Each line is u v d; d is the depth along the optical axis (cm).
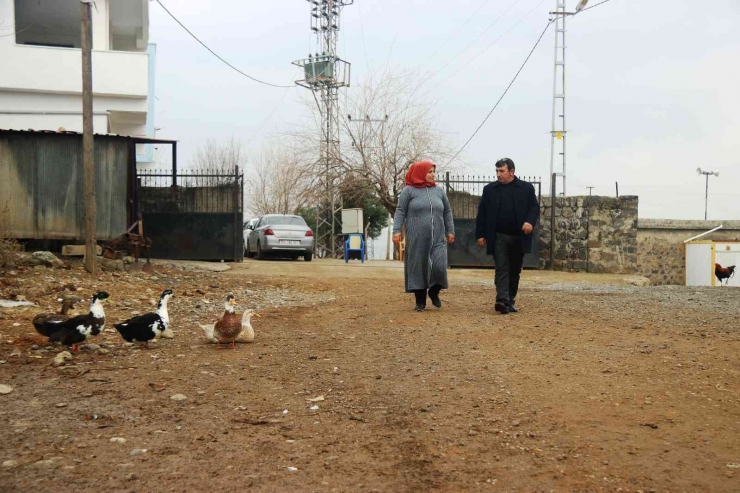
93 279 1179
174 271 1510
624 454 403
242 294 1212
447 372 607
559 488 357
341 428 457
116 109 2106
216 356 688
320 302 1147
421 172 960
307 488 358
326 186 3556
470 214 1998
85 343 717
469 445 422
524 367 620
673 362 625
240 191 1898
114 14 2444
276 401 523
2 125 1862
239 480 367
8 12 1977
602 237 1958
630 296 1198
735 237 2962
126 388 555
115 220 1479
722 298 1131
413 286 958
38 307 898
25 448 410
